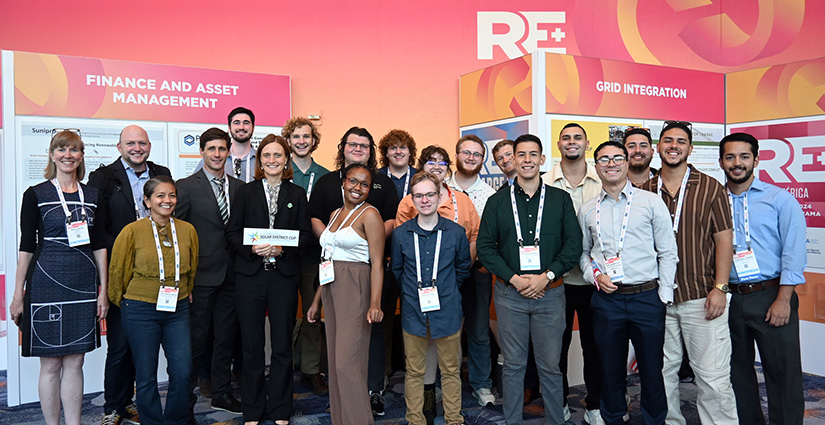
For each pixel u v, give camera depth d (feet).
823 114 13.85
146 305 9.16
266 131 15.39
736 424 8.85
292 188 10.48
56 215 9.09
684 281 8.95
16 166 12.50
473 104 16.06
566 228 9.47
